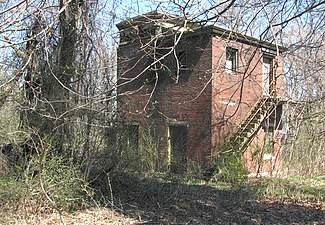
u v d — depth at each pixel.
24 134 10.36
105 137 13.11
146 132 18.14
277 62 8.45
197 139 19.53
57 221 10.09
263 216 11.83
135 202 12.68
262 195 14.75
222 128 19.42
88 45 12.02
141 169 14.40
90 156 12.48
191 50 18.94
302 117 13.45
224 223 10.90
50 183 10.60
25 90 10.73
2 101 10.30
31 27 8.68
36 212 10.53
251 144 19.11
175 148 19.38
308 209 12.98
